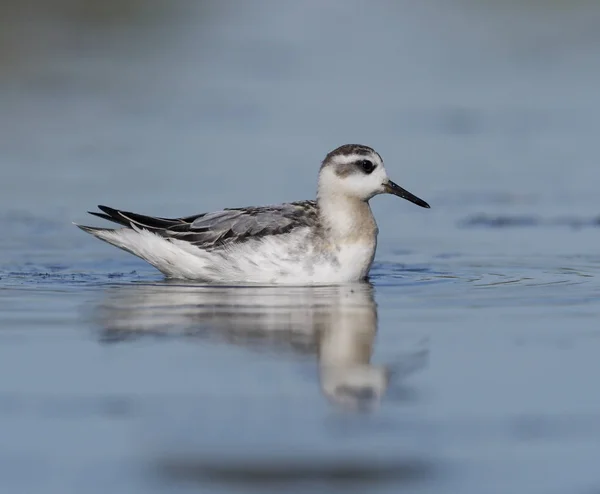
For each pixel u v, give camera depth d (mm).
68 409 10336
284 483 8820
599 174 23328
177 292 15234
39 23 38656
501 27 40812
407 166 24062
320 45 37750
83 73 33344
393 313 13883
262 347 12297
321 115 28484
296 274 15844
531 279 16047
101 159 24641
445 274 16500
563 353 12023
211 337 12688
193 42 37812
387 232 19703
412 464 9141
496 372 11359
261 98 30578
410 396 10703
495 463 9117
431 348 12250
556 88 31688
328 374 11266
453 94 31078
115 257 17969
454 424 9953
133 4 40406
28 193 21766
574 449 9422
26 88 31734
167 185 22219
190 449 9438
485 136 26453
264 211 16281
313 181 22500
